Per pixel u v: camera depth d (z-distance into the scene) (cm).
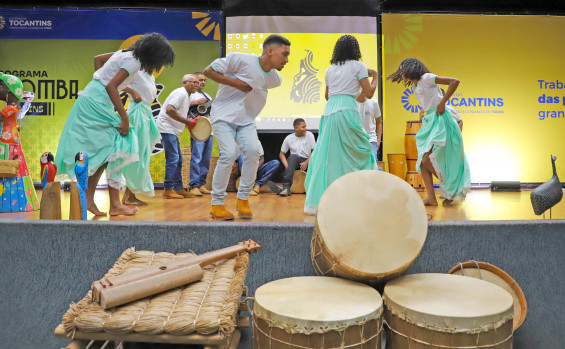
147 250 149
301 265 151
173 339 99
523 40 702
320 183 311
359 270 120
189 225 152
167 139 457
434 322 104
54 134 663
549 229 154
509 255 152
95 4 675
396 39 692
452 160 386
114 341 104
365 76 309
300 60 688
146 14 670
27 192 368
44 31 661
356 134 309
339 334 101
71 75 664
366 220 128
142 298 108
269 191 561
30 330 145
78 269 151
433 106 392
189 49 675
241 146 286
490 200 470
